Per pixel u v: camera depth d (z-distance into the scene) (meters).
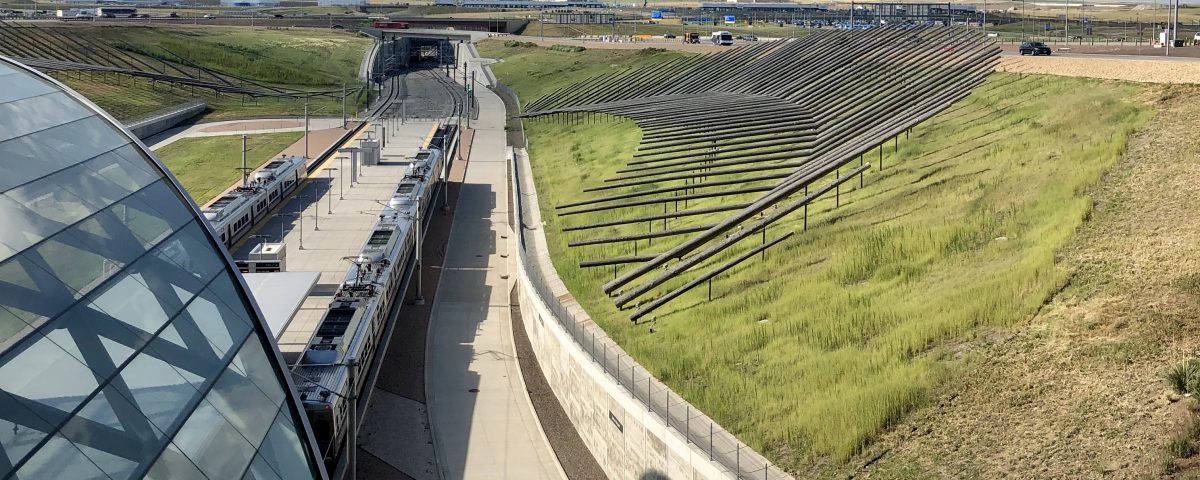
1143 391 35.44
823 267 54.31
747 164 82.12
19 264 21.03
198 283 24.86
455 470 44.47
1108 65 78.75
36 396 18.80
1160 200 49.91
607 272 64.19
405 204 81.94
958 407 37.91
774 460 37.41
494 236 89.12
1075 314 41.53
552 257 71.38
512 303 68.69
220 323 24.41
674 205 77.44
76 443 18.62
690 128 101.62
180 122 162.00
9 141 24.33
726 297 54.12
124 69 188.25
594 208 79.31
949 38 112.94
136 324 21.94
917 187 63.91
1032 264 46.50
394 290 66.12
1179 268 42.47
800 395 41.34
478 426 48.97
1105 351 38.31
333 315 51.84
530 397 52.41
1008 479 33.38
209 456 20.86
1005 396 37.69
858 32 131.62
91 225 23.56
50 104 27.33
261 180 92.88
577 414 48.41
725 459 36.94
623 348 49.69
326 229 85.06
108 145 27.16
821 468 36.50
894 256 53.16
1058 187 55.47
